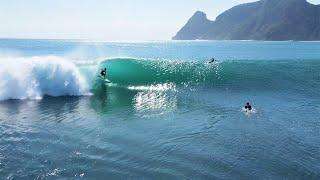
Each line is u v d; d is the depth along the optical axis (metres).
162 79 23.88
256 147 11.87
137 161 10.60
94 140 12.38
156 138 12.69
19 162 10.31
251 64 28.34
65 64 20.91
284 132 13.59
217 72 25.66
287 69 27.27
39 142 12.05
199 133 13.34
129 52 77.75
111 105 18.03
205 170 10.03
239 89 22.33
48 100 18.94
